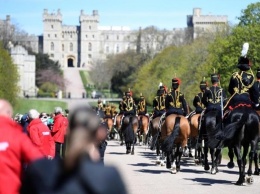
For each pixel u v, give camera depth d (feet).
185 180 238.68
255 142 209.87
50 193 69.87
